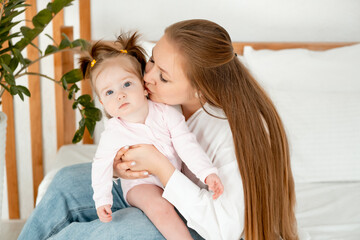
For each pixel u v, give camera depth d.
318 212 1.57
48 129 2.24
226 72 1.13
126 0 2.14
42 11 1.48
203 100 1.21
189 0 2.17
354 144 1.79
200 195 1.07
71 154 1.99
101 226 1.10
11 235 2.19
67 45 1.63
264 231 1.11
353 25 2.24
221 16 2.20
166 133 1.18
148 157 1.11
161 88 1.15
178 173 1.09
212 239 1.07
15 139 2.25
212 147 1.16
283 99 1.89
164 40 1.12
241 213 1.08
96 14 2.14
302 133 1.80
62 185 1.33
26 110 2.21
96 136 2.28
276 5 2.20
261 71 2.03
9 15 1.47
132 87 1.16
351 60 2.05
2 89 1.55
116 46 1.25
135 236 1.05
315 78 2.03
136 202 1.16
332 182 1.81
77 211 1.30
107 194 1.14
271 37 2.23
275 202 1.14
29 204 2.34
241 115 1.11
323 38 2.25
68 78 1.64
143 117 1.19
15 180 2.27
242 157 1.09
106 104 1.17
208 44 1.08
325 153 1.79
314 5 2.21
